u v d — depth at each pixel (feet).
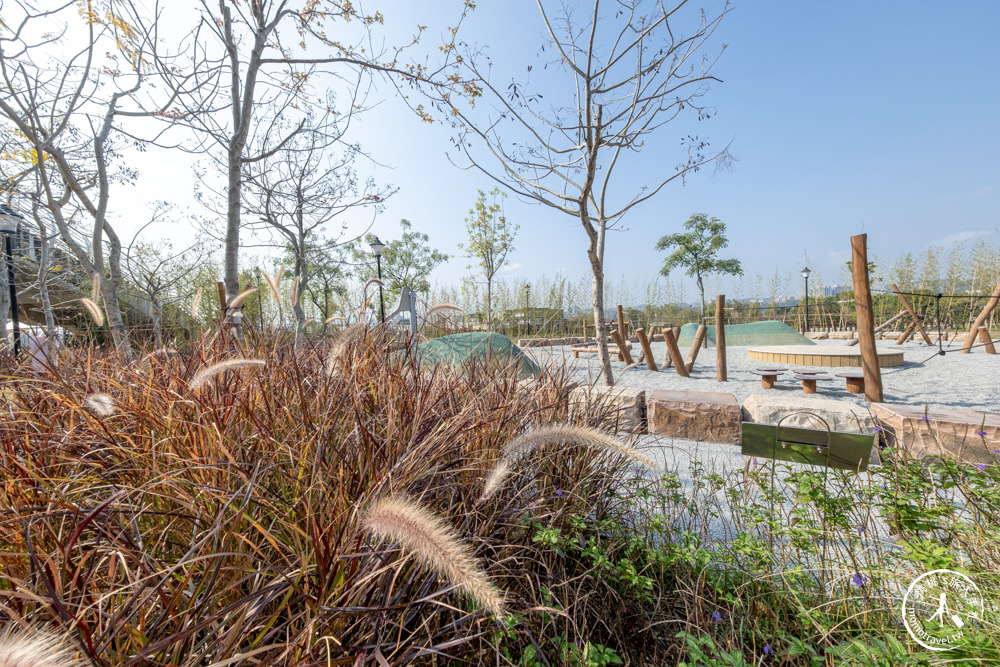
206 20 15.11
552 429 4.17
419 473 4.51
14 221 18.81
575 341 46.65
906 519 5.81
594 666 3.99
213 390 5.29
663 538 6.48
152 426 5.01
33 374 7.92
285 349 7.54
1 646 2.01
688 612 5.20
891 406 12.09
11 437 4.70
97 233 14.71
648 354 29.04
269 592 3.12
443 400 6.45
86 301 8.90
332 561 3.28
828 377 20.92
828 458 6.76
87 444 4.83
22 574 3.34
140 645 2.86
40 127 13.48
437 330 10.06
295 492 4.25
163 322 15.23
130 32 13.83
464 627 4.11
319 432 4.66
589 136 18.71
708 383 24.12
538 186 20.66
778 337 49.34
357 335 6.86
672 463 11.28
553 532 5.18
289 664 3.01
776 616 5.02
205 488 3.67
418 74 18.65
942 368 25.44
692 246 76.48
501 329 14.47
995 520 5.58
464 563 2.63
